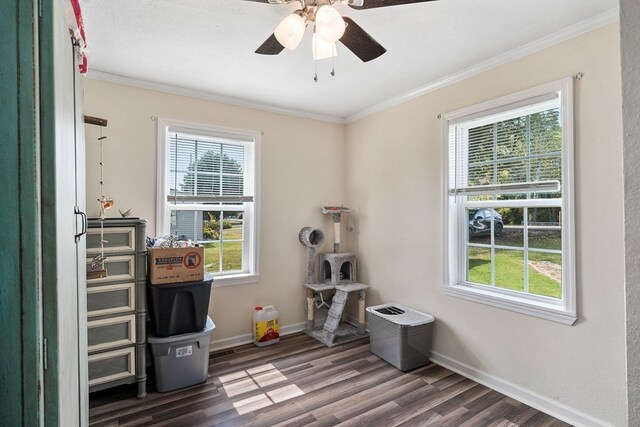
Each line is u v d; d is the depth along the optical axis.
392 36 2.10
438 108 2.85
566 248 2.03
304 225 3.68
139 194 2.78
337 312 3.32
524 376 2.24
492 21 1.94
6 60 0.59
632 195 0.64
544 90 2.12
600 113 1.89
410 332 2.69
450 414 2.11
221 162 3.21
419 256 3.02
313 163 3.75
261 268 3.38
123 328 2.25
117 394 2.34
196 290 2.45
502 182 2.44
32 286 0.61
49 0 0.65
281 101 3.32
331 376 2.61
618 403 1.82
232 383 2.50
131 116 2.75
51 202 0.66
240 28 2.02
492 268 2.57
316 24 1.52
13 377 0.60
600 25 1.88
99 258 2.02
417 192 3.04
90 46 2.22
